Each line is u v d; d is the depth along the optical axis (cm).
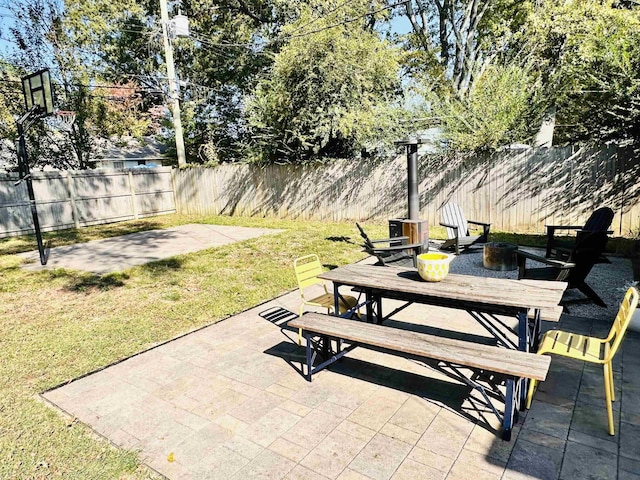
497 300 268
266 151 1210
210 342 397
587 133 815
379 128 1005
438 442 236
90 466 230
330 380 313
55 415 284
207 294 550
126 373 342
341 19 1061
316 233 949
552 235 580
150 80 1856
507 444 232
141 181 1395
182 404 290
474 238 660
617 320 257
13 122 1382
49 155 1502
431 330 394
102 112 1570
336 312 362
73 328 450
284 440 245
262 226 1100
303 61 1039
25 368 358
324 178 1112
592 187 780
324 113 1041
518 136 889
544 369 221
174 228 1155
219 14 1761
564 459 218
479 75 1127
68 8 1562
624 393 278
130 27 1742
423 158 956
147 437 255
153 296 554
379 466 219
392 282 325
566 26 899
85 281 645
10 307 538
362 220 1068
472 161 898
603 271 568
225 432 256
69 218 1234
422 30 1477
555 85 864
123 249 895
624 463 214
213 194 1370
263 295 535
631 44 687
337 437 245
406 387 299
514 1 1333
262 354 365
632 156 736
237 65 1778
